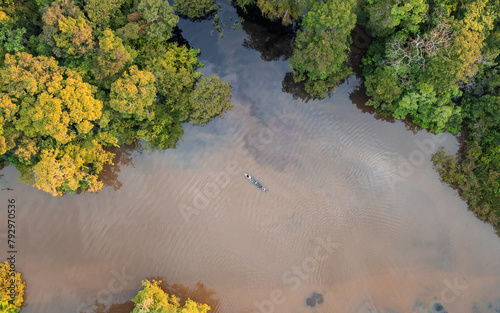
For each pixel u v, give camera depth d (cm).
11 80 4775
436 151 6297
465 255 6147
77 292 5925
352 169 6322
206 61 6362
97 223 6059
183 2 6119
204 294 6006
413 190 6297
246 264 6069
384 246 6188
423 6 4941
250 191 6200
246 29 6400
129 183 6162
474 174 6088
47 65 4956
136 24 5428
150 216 6106
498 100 5409
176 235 6084
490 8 5088
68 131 5403
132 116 5825
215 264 6053
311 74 6038
